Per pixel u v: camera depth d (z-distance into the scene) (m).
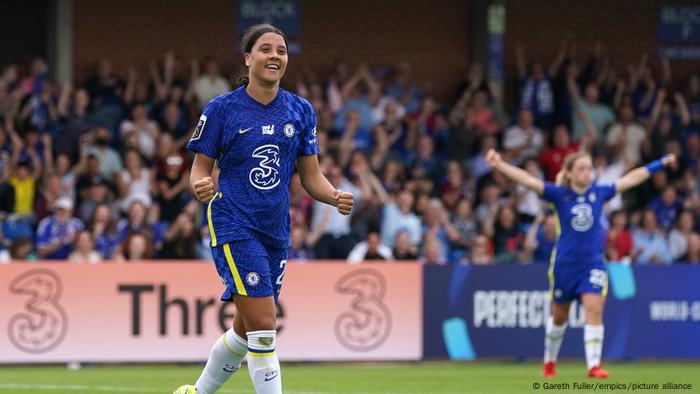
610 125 57.16
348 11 60.41
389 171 50.75
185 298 41.53
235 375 36.75
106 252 44.94
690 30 62.78
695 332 44.22
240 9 59.25
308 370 40.00
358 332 42.31
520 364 43.28
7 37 57.31
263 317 20.30
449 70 61.31
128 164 49.56
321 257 46.81
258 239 20.48
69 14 57.59
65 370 40.19
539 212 51.66
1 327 40.59
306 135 21.08
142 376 37.31
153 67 55.53
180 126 53.41
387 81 60.84
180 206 48.94
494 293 43.06
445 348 42.75
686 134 58.66
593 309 34.62
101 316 41.12
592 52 62.19
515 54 61.69
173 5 58.66
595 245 34.47
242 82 21.38
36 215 48.47
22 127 51.78
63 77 57.53
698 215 52.91
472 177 53.47
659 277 44.06
